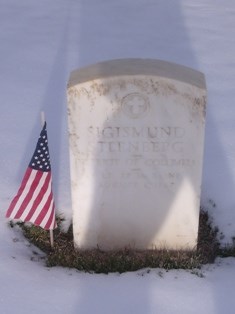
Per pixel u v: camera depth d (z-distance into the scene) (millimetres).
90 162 1792
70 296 1669
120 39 3283
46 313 1604
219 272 1794
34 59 3049
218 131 2451
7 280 1708
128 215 1876
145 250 1927
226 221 2020
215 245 1945
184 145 1758
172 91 1688
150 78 1675
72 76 1728
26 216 1829
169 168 1793
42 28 3418
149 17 3586
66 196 2098
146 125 1734
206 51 3146
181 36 3326
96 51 3141
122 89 1687
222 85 2799
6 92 2736
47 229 1952
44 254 1896
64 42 3234
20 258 1825
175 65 1749
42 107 2623
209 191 2121
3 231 1935
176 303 1651
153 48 3182
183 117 1720
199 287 1712
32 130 2457
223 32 3383
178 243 1914
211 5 3797
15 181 2164
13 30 3393
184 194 1829
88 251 1911
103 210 1867
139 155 1778
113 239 1918
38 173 1782
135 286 1712
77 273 1785
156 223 1886
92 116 1726
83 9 3695
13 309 1609
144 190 1832
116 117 1726
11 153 2314
